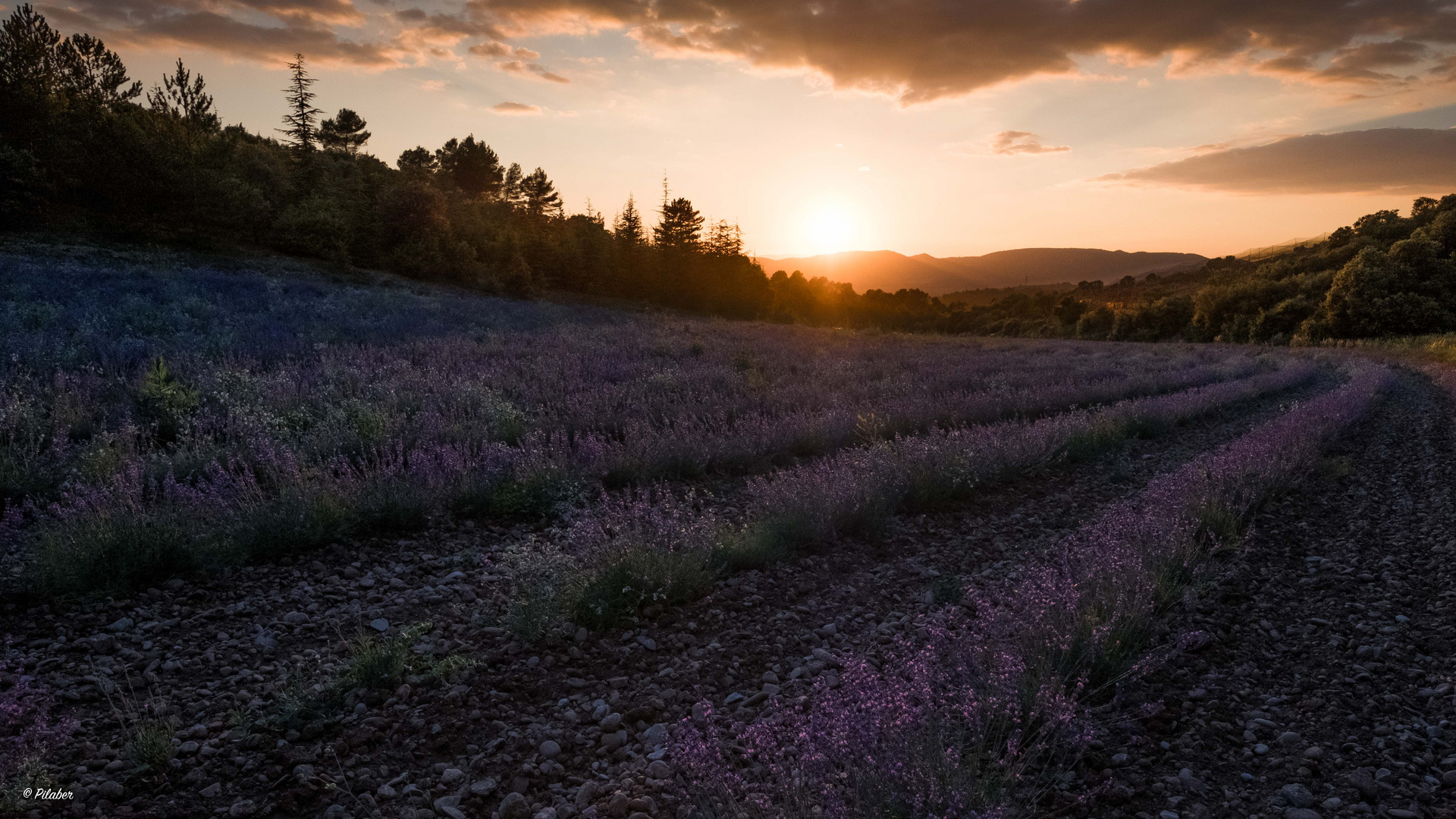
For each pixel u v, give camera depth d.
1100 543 5.38
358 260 46.78
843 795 2.71
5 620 4.28
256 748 3.29
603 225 81.06
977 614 4.56
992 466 8.59
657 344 22.20
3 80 33.28
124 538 4.87
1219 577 5.34
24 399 8.00
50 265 21.73
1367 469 9.67
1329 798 2.88
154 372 9.35
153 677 3.84
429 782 3.11
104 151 34.59
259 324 16.70
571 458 7.98
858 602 5.20
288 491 5.86
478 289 48.78
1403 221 80.69
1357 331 52.44
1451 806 2.78
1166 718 3.51
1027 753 2.96
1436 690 3.70
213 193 37.62
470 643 4.35
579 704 3.79
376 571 5.46
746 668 4.20
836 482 6.81
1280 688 3.83
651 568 4.97
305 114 59.47
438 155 107.44
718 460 9.07
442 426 8.83
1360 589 5.18
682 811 2.87
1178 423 14.12
